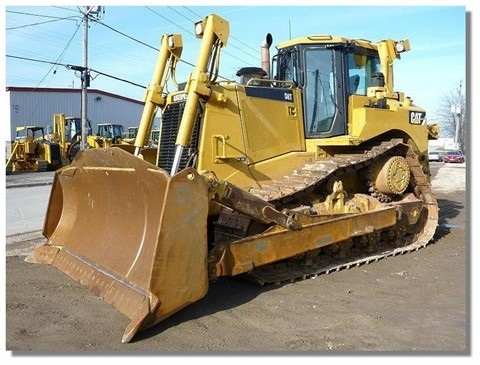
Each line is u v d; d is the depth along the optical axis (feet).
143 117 22.61
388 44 26.66
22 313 16.01
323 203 21.75
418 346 13.67
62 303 16.90
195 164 19.56
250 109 21.01
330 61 23.66
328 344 13.83
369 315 15.99
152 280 14.21
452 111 169.68
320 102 23.63
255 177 20.84
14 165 76.02
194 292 15.07
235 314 16.05
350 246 22.35
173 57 22.62
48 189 51.24
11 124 132.98
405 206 24.26
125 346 13.64
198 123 19.71
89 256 18.49
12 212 36.37
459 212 38.09
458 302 17.19
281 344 13.82
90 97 150.20
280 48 24.63
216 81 20.21
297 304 17.01
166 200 14.38
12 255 23.40
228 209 19.39
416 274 20.63
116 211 18.10
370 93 25.09
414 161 24.94
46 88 139.64
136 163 15.52
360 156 22.49
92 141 82.23
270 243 17.84
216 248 16.60
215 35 19.45
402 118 25.07
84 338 14.15
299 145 22.90
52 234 21.93
